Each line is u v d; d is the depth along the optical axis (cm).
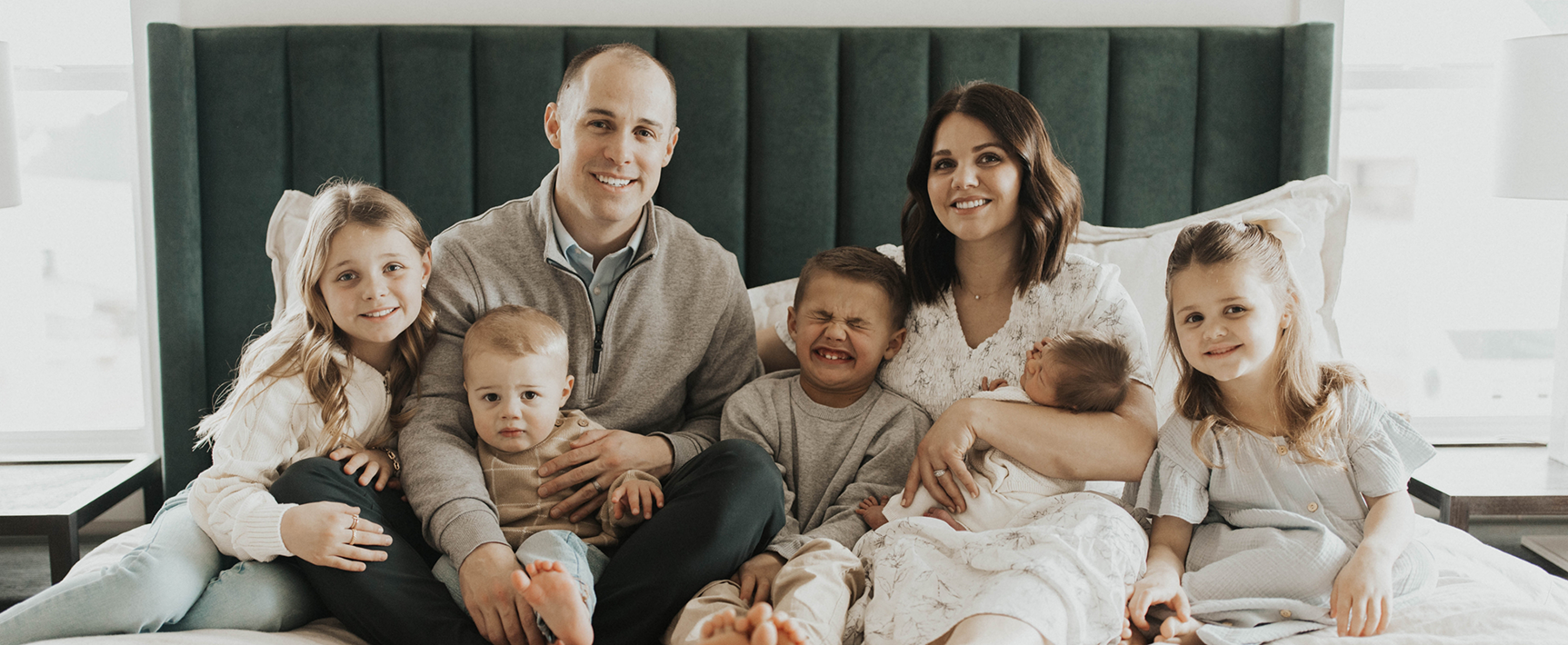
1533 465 194
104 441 227
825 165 208
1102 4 216
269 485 129
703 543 120
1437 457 202
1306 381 133
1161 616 121
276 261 188
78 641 106
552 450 141
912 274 159
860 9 215
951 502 136
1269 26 212
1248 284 128
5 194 184
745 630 96
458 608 117
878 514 139
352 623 117
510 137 203
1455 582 129
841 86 208
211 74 199
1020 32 208
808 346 151
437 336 148
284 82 200
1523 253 238
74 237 227
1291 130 208
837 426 152
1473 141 235
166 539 124
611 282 156
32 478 198
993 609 106
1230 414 138
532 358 136
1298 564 123
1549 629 112
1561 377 197
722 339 163
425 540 129
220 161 200
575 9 212
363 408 140
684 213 207
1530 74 183
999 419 137
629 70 144
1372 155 237
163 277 198
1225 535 132
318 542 115
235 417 133
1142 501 136
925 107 208
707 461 131
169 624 120
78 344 231
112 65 218
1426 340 239
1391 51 229
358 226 136
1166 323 145
